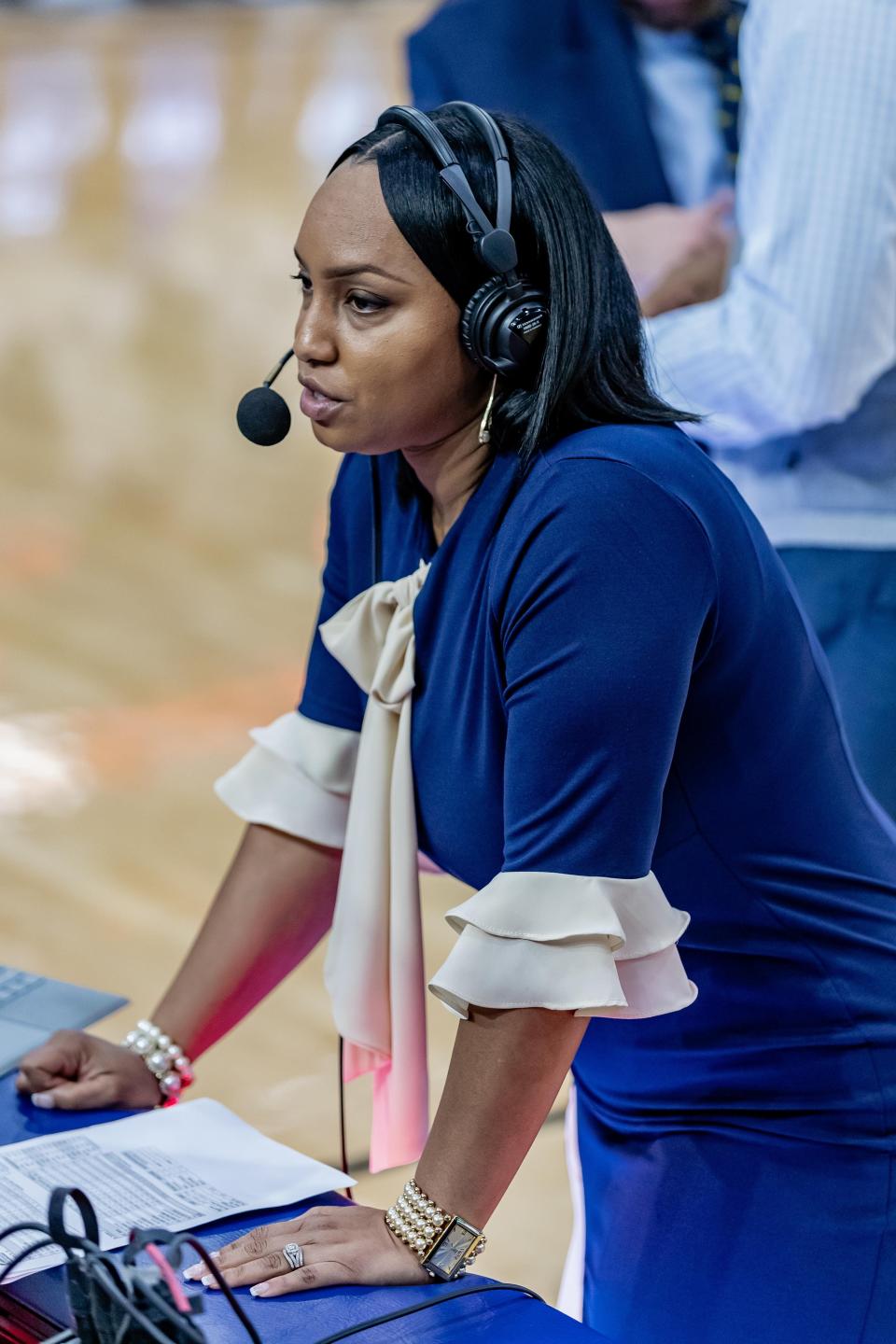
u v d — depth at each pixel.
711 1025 4.39
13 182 34.28
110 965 9.85
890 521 7.03
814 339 6.50
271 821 4.82
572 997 3.66
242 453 20.39
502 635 3.85
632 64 7.72
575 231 3.86
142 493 18.84
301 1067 8.92
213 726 13.23
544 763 3.69
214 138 39.34
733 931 4.28
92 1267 3.07
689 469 3.87
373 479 4.54
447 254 3.73
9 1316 3.61
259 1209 3.98
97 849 11.30
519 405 3.87
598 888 3.70
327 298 3.84
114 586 16.16
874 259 6.41
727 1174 4.36
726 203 7.67
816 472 7.03
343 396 3.85
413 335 3.79
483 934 3.73
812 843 4.25
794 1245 4.25
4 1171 4.09
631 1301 4.44
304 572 16.77
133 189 34.00
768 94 6.50
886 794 7.17
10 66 48.22
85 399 21.83
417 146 3.79
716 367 6.72
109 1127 4.39
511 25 7.78
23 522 17.81
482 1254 7.39
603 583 3.65
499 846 4.23
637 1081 4.54
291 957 4.93
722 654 3.94
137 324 25.12
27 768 12.47
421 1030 4.51
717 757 4.07
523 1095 3.77
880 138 6.31
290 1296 3.60
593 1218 4.71
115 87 45.81
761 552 4.04
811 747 4.21
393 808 4.37
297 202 33.25
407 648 4.24
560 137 7.75
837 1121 4.29
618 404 3.93
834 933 4.26
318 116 42.59
